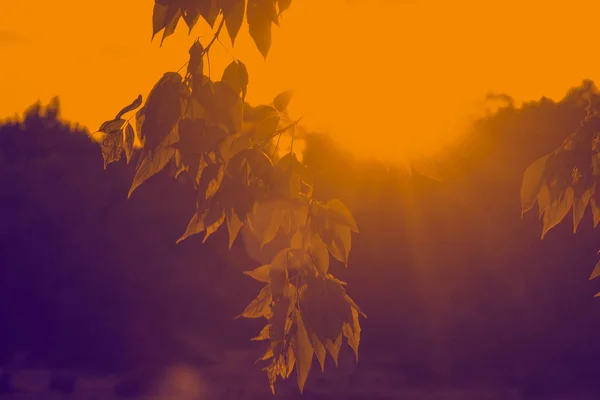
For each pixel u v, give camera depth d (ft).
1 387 132.05
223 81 6.63
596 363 137.08
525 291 141.59
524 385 131.23
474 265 142.20
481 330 141.28
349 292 143.64
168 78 6.63
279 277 7.23
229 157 6.85
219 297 159.84
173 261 157.58
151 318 158.10
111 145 6.78
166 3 6.63
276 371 7.24
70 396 131.85
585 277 141.38
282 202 6.90
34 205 160.15
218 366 146.61
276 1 6.76
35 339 158.61
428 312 142.10
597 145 8.46
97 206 159.74
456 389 136.77
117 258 158.51
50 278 157.99
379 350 140.26
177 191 159.22
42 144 162.20
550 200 8.57
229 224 6.91
